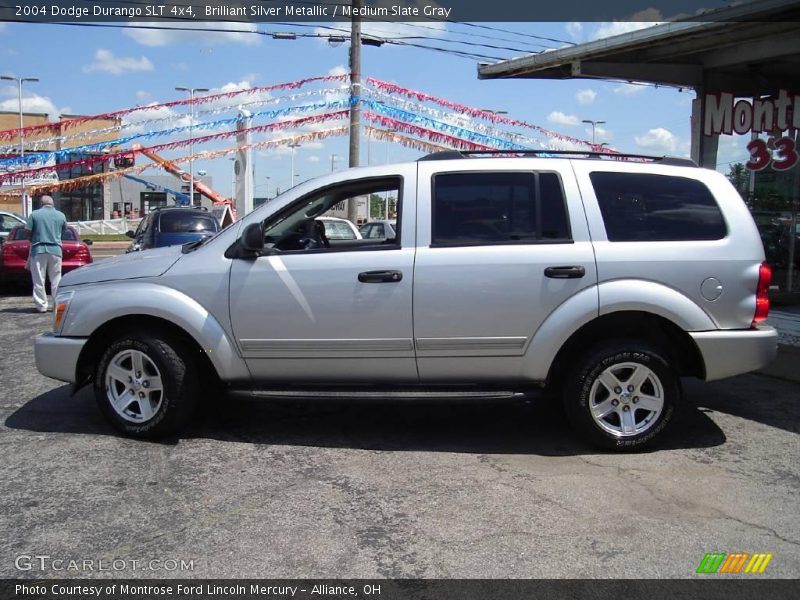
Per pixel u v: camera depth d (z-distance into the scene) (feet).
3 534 11.51
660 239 15.16
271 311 15.34
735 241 15.20
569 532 11.76
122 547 11.14
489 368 15.37
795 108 28.66
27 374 22.11
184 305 15.47
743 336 15.02
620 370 15.23
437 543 11.37
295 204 15.97
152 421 15.89
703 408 19.01
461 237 15.23
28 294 43.01
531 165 15.48
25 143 51.83
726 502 12.98
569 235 15.11
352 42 49.47
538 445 16.05
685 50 27.45
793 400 19.79
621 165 15.62
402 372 15.55
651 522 12.15
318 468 14.58
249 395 15.61
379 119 44.55
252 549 11.13
